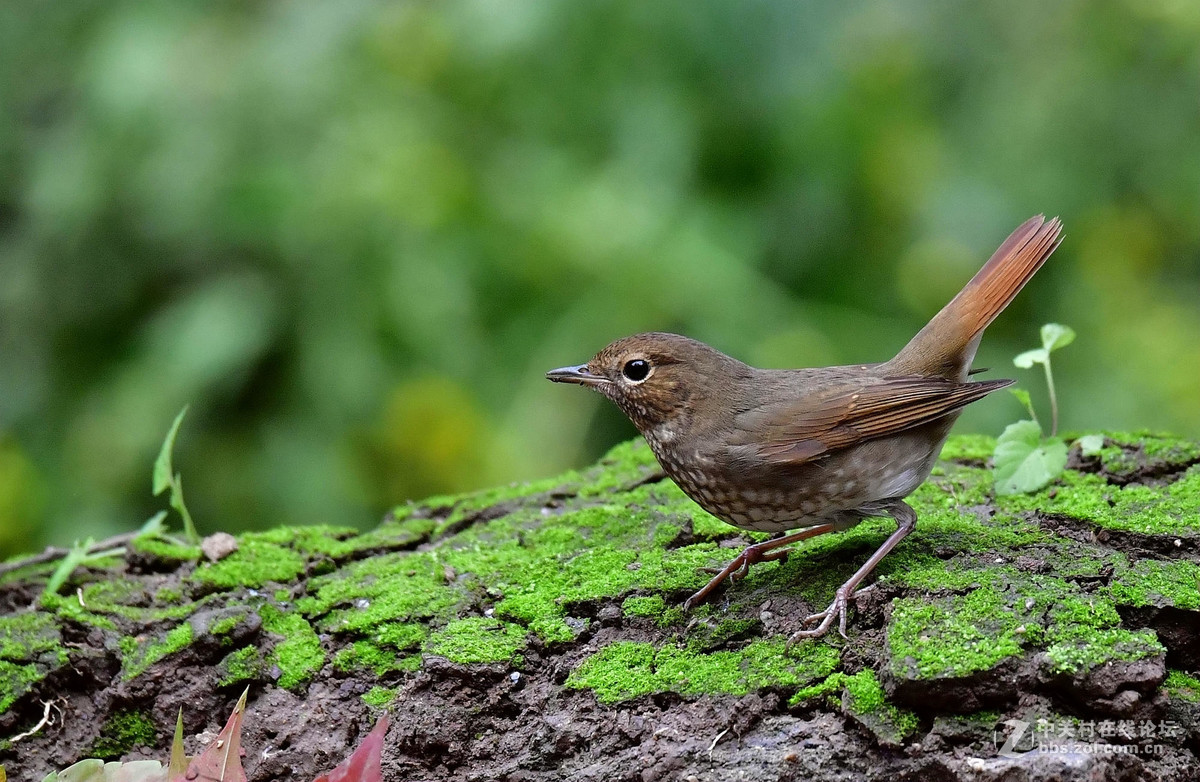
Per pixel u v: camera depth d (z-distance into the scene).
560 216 11.85
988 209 12.70
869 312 12.64
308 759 6.63
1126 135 12.91
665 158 11.98
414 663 6.93
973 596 6.37
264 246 11.77
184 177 11.49
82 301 11.94
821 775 5.86
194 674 7.04
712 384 7.24
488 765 6.42
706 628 6.79
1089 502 7.43
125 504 11.46
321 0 12.21
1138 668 5.84
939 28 13.49
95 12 12.31
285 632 7.30
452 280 11.70
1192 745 5.95
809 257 12.63
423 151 11.85
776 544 7.14
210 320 11.49
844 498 7.01
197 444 11.57
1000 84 13.26
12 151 12.28
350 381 11.51
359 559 8.20
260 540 8.38
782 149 12.37
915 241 12.73
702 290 11.83
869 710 5.94
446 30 12.16
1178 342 12.41
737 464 7.00
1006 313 12.98
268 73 11.74
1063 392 12.25
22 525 11.34
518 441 11.63
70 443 11.58
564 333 11.81
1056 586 6.45
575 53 12.02
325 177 11.64
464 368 11.73
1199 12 12.81
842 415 6.92
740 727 6.12
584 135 12.23
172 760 6.16
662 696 6.38
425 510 8.95
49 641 7.25
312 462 11.45
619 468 9.21
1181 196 12.89
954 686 5.84
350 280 11.67
